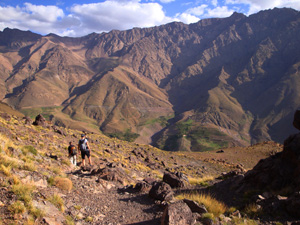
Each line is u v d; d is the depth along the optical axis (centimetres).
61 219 618
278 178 1166
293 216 802
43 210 613
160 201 929
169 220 620
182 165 4256
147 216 772
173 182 1428
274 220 795
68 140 2772
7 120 2408
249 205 934
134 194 1052
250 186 1256
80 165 1596
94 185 1070
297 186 1037
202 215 712
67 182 882
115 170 1380
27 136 1911
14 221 531
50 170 1055
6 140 1142
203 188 1384
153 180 1488
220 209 867
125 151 3606
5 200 599
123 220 719
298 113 1296
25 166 892
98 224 662
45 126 2962
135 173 1922
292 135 1250
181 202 716
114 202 896
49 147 1888
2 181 688
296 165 1141
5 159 857
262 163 1337
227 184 1387
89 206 784
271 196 1004
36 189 736
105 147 3231
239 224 735
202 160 5844
